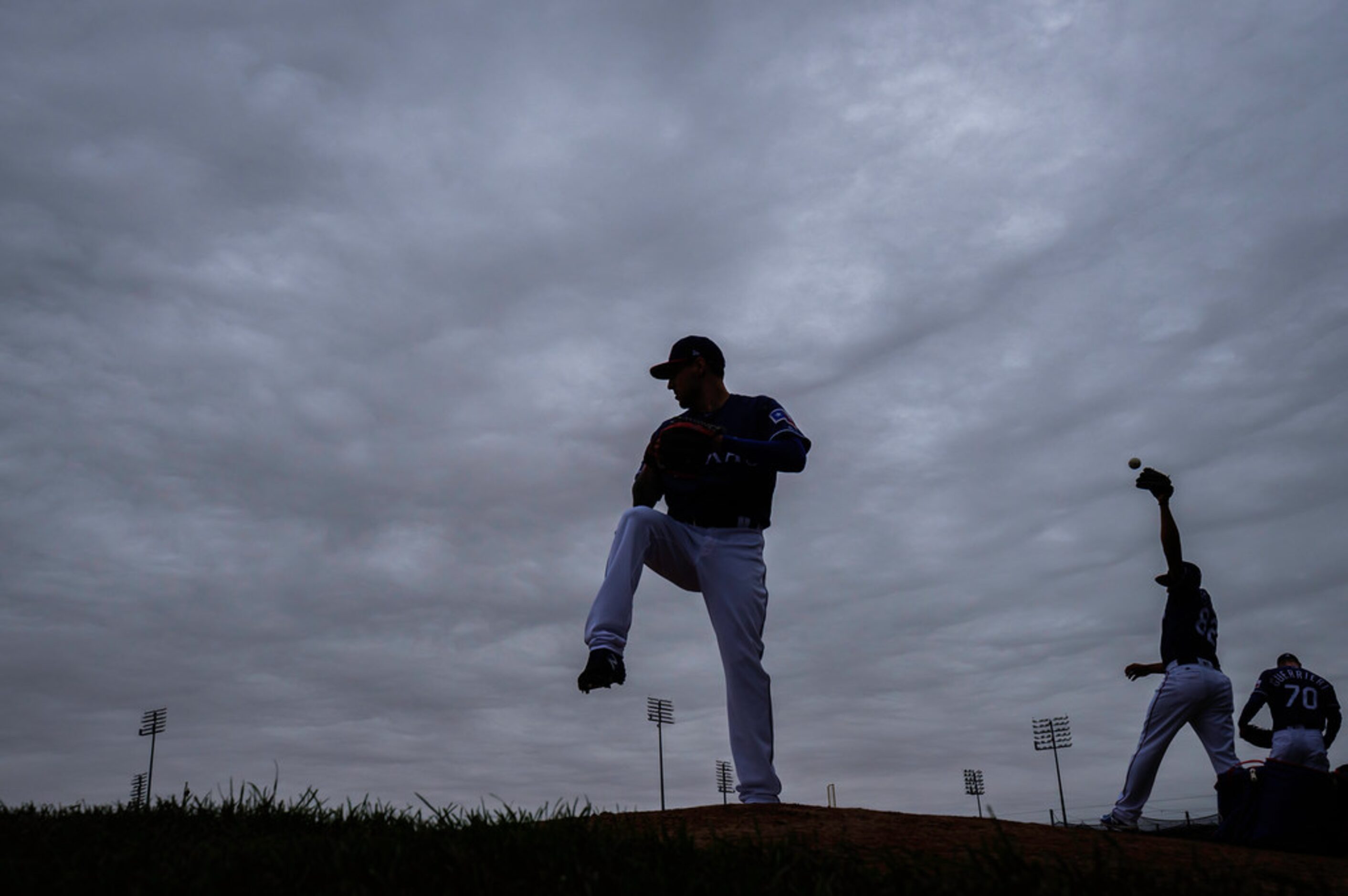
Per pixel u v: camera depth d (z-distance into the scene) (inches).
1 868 127.8
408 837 150.3
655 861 131.9
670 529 186.4
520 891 121.7
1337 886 142.3
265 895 117.7
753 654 184.1
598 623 171.6
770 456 182.5
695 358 201.8
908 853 140.9
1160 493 258.4
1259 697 239.0
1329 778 190.5
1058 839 159.6
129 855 136.1
